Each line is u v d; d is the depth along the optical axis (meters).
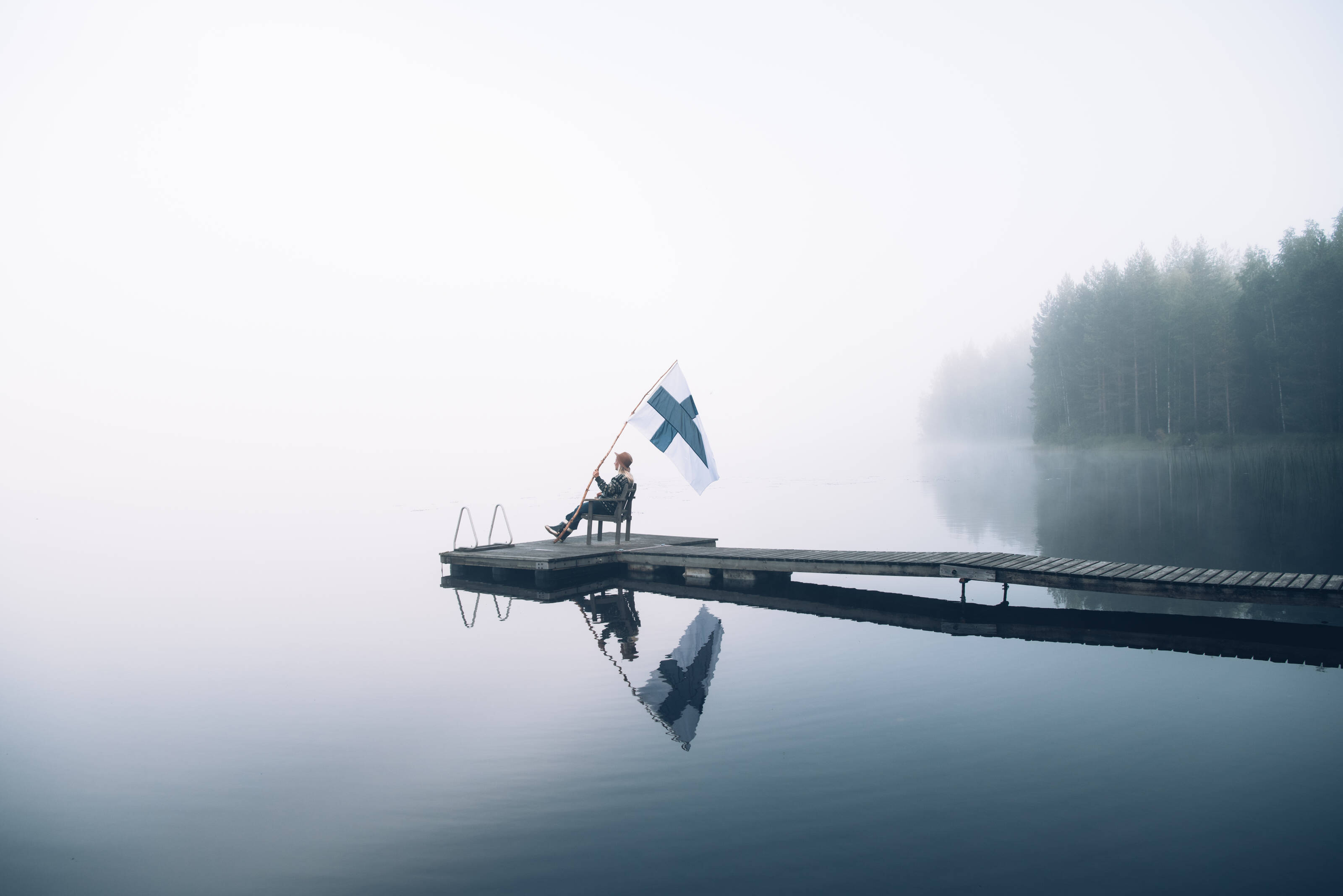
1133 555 15.07
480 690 7.30
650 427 14.74
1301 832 4.23
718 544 18.09
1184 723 6.03
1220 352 64.12
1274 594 9.51
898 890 3.69
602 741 5.86
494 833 4.41
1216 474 39.28
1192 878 3.77
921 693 6.93
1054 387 92.19
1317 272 53.72
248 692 7.48
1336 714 6.24
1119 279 81.06
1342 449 46.25
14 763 5.70
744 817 4.53
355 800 4.91
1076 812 4.52
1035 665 7.81
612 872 3.93
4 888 3.90
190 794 5.07
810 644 8.88
